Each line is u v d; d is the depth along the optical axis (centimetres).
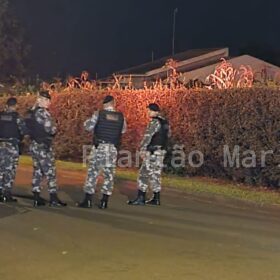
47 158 1189
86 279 700
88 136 2088
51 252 823
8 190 1243
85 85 2216
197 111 1633
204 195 1338
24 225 1005
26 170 1906
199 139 1631
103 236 924
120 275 717
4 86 3678
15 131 1241
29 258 790
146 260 786
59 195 1366
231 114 1530
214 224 1041
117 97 1939
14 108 1255
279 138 1412
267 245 887
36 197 1197
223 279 710
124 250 838
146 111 1812
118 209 1177
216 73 1742
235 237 937
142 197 1239
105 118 1173
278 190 1423
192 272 736
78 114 2139
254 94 1466
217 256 815
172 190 1420
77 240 895
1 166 1238
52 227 990
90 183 1189
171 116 1712
